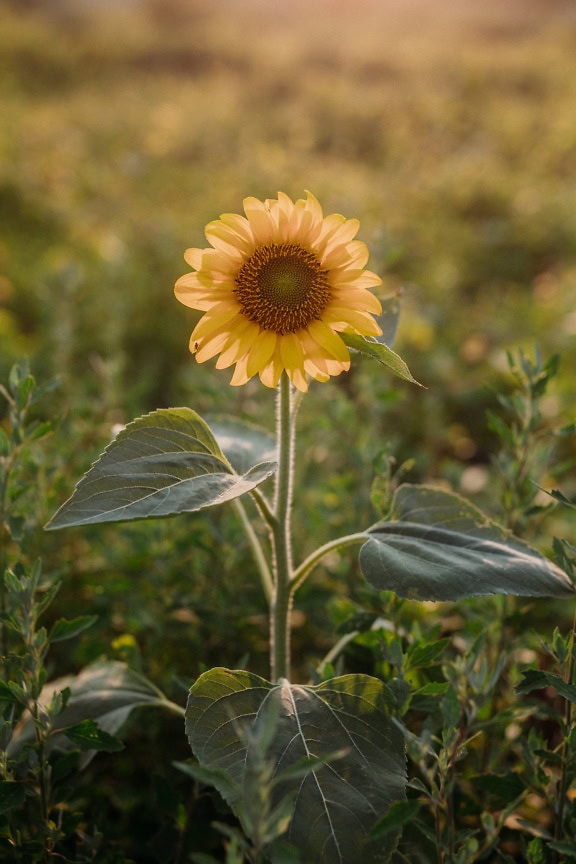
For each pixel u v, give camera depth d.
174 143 5.50
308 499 1.35
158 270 2.66
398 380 2.13
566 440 1.76
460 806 0.97
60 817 0.90
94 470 0.83
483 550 0.88
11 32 9.17
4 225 3.35
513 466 1.05
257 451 1.02
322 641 1.20
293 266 0.85
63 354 1.64
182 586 1.17
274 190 4.09
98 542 1.19
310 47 9.60
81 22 11.71
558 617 1.21
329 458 1.51
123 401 1.45
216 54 9.32
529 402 1.03
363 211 3.64
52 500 1.14
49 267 2.65
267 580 0.98
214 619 1.10
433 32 12.50
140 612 1.11
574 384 1.96
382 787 0.81
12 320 2.40
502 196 4.18
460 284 3.18
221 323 0.85
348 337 0.87
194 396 1.50
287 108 7.04
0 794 0.85
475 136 6.18
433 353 2.26
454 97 7.61
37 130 5.54
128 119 6.20
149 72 9.05
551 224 3.62
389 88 8.19
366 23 13.16
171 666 1.12
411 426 2.01
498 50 10.27
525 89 8.21
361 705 0.85
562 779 0.86
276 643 0.93
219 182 4.35
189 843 0.99
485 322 2.58
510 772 0.91
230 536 1.13
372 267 1.27
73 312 1.94
